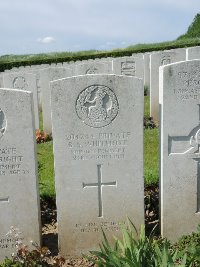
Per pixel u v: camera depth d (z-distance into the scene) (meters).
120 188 1.95
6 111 1.81
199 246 1.74
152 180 2.56
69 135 1.88
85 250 2.01
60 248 2.00
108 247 1.71
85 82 1.83
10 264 1.73
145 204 2.28
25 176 1.88
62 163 1.91
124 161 1.92
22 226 1.94
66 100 1.84
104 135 1.89
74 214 1.97
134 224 2.00
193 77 1.86
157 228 2.12
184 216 2.03
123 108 1.86
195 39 10.31
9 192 1.90
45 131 4.28
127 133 1.89
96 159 1.91
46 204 2.46
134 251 1.62
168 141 1.93
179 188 1.99
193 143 1.93
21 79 4.38
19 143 1.84
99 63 4.80
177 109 1.89
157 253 1.62
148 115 4.61
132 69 5.18
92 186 1.94
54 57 9.43
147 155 3.20
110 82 1.83
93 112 1.85
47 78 4.21
